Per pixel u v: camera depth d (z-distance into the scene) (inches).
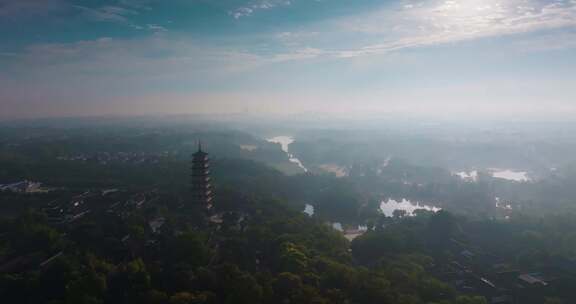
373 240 6673.2
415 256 6240.2
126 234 5871.1
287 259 5017.2
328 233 6771.7
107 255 5177.2
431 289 5059.1
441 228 7529.5
